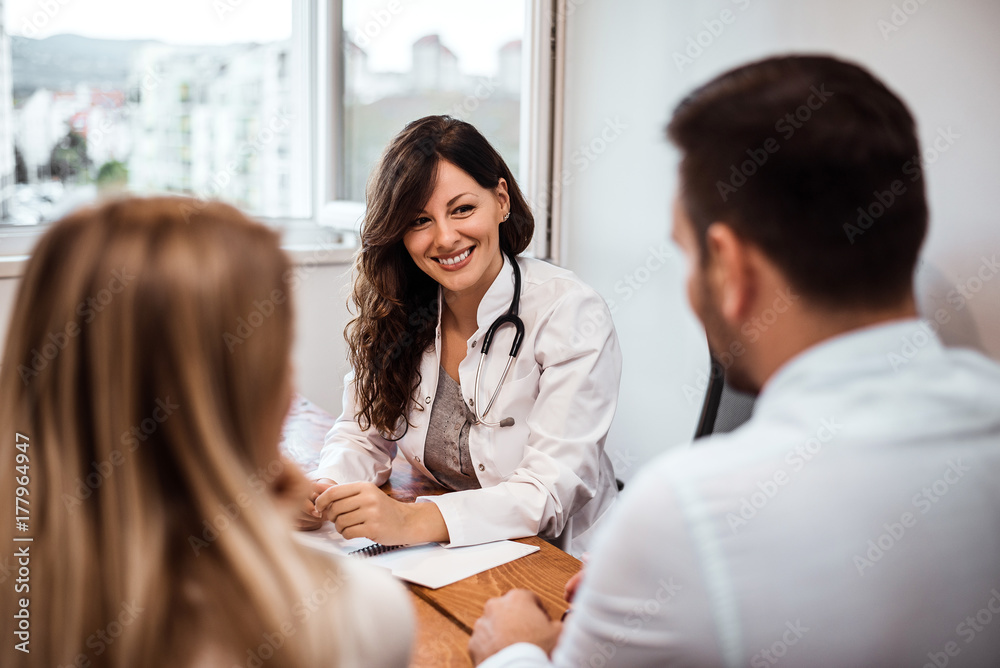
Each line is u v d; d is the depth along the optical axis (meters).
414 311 1.41
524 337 1.35
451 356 1.41
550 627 0.76
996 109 1.53
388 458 1.48
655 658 0.49
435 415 1.40
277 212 2.68
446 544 1.09
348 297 1.47
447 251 1.27
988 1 1.52
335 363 2.52
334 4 2.51
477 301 1.38
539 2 2.16
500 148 2.45
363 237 1.37
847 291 0.51
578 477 1.21
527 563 1.03
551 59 2.24
